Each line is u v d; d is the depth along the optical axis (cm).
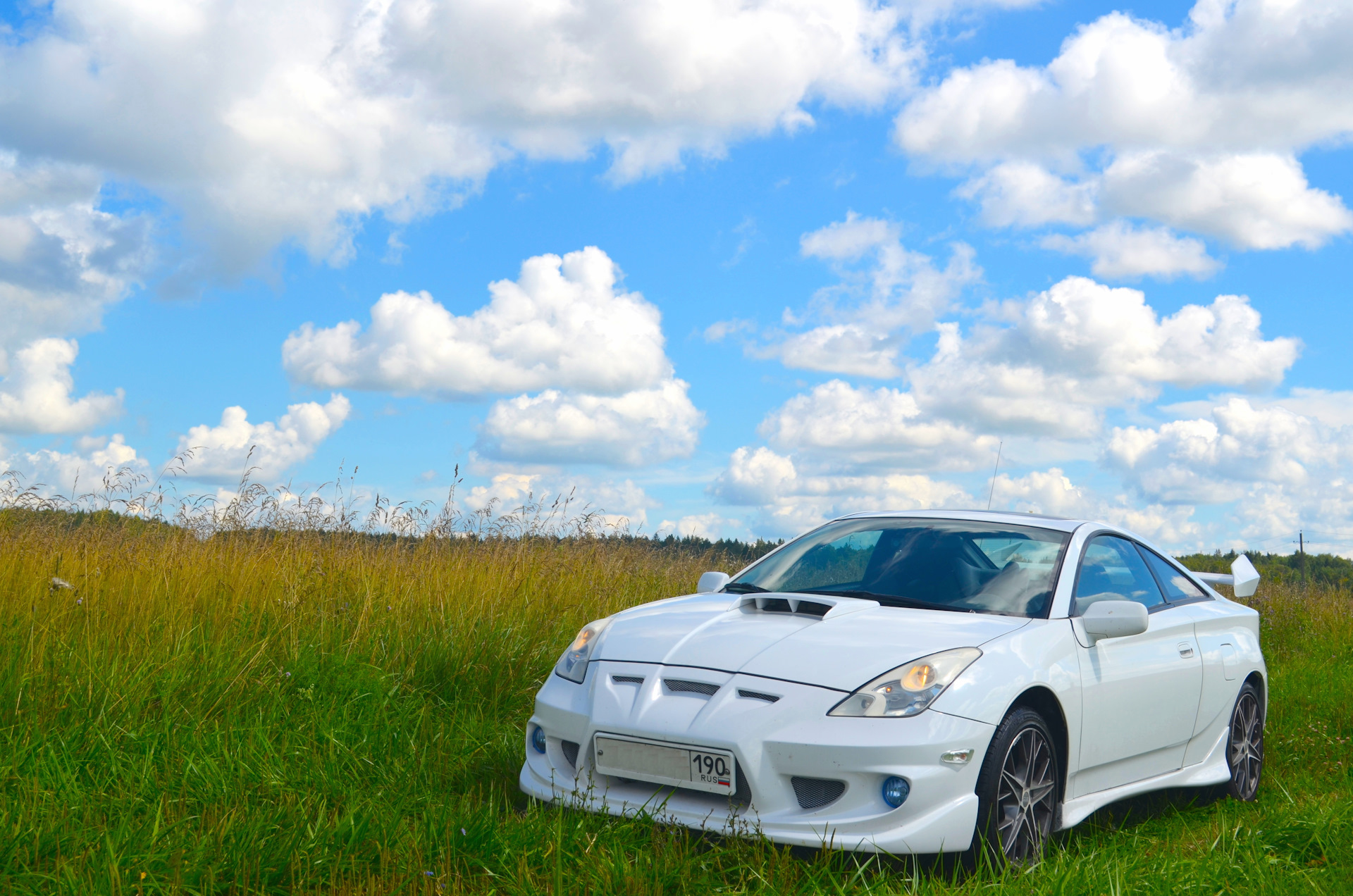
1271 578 1503
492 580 795
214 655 560
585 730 388
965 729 352
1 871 308
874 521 521
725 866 340
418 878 320
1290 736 668
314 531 852
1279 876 354
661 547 1080
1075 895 319
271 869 318
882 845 333
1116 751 437
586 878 323
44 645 516
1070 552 466
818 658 374
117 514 810
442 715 577
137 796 384
